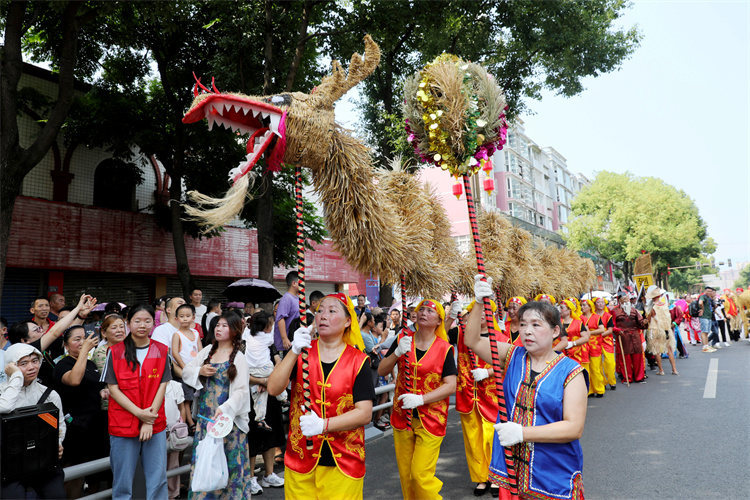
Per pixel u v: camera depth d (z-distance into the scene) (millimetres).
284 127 3016
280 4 10828
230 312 4250
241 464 4133
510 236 7348
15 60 7723
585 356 9109
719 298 19125
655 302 12125
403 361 4262
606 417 7582
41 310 5895
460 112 3455
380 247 3385
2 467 3102
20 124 12031
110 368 3930
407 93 3828
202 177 12836
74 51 8391
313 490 3080
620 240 37500
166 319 6922
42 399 3553
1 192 7562
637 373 10906
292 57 11461
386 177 4219
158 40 11727
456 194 5477
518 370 2779
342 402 3068
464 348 4930
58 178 12906
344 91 3270
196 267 15773
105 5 8414
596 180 39688
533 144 43156
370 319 7586
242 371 4141
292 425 3213
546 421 2582
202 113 3119
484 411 4742
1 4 7605
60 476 3457
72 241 12727
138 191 14961
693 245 41062
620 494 4496
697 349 17359
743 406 7734
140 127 12141
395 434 4180
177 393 4996
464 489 4934
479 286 3299
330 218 3363
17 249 11680
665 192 38281
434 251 4750
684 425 6801
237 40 10484
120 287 14281
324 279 20406
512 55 14250
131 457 3861
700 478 4809
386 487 4965
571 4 13031
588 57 14148
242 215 13750
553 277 9562
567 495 2488
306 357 3105
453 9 12195
